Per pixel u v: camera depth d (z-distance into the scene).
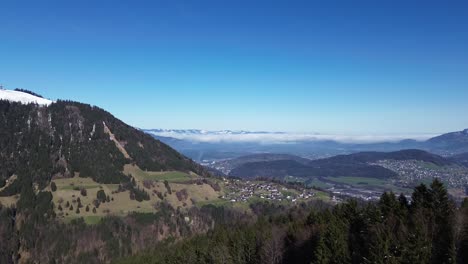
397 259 64.56
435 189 90.44
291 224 121.12
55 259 186.12
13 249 186.00
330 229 80.56
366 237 80.19
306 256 93.62
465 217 75.56
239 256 110.81
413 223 79.81
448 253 64.62
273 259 100.81
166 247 171.25
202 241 143.88
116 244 195.50
